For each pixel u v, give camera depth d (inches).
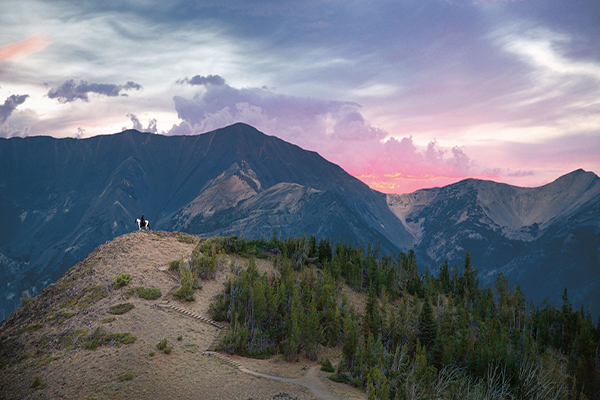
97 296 1891.0
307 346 1769.2
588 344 2381.9
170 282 2094.0
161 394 1218.0
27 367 1455.5
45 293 2130.9
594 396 1966.0
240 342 1683.1
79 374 1332.4
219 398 1238.3
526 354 1993.1
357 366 1587.1
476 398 1508.4
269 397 1282.0
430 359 1872.5
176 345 1544.0
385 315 2406.5
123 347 1478.8
